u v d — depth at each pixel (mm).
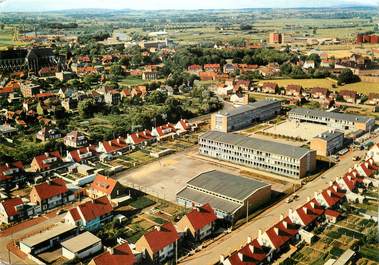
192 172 189500
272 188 172125
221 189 155000
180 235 130875
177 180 180125
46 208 154125
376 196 157750
